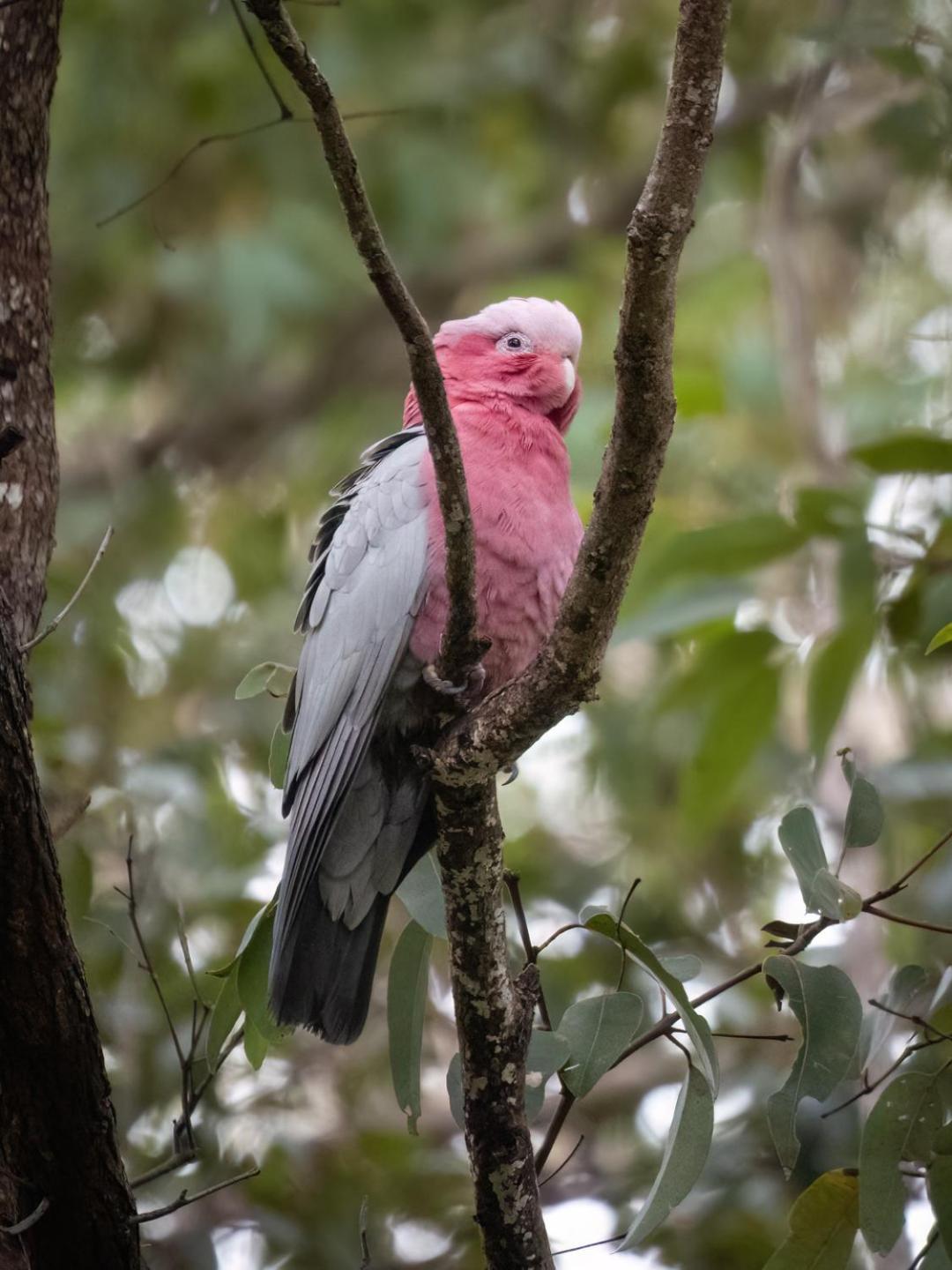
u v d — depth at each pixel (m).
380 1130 10.82
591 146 15.88
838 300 15.02
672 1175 6.14
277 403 16.70
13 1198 6.11
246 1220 10.00
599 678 6.38
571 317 9.11
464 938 6.49
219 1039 7.15
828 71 13.16
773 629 9.86
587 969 11.12
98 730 11.46
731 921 12.05
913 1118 6.53
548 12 15.29
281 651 13.24
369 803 7.54
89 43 14.23
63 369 15.08
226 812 11.30
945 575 9.52
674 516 12.20
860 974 10.61
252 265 14.50
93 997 10.02
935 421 12.75
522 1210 6.46
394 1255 10.20
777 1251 6.78
